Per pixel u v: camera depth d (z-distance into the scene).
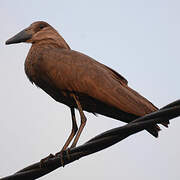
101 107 11.89
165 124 10.18
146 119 8.39
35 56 12.73
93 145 9.02
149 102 11.43
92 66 12.10
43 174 9.85
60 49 12.77
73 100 12.30
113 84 11.61
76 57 12.30
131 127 8.50
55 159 9.79
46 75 12.33
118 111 11.43
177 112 8.08
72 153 9.59
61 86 12.12
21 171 9.68
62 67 12.12
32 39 13.52
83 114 11.77
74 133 12.27
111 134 8.75
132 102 11.10
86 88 11.80
